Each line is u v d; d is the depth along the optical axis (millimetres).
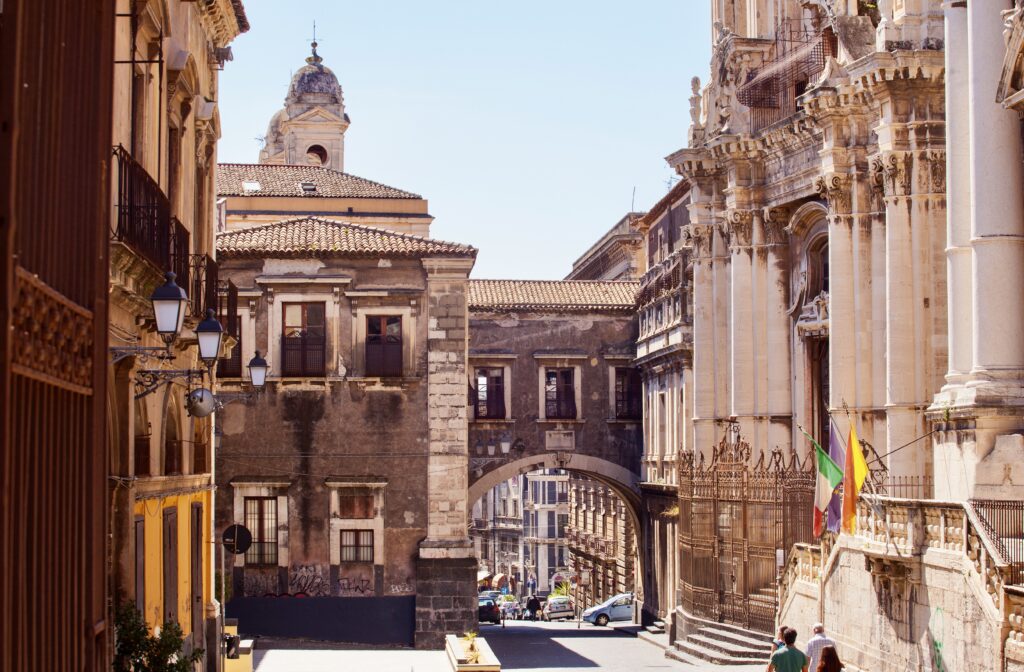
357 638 45625
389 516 46094
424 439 46375
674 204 55938
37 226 10953
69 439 12070
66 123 11977
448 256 46625
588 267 82000
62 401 11828
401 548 46000
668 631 47406
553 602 77500
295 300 46531
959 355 28547
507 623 68562
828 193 37219
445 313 46688
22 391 10461
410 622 45781
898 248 34469
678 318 50094
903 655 25250
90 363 12805
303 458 46219
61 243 11781
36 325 10852
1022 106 25562
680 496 43594
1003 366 27203
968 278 28547
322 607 45719
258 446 46281
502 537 115500
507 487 113688
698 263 45844
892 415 34375
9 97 9719
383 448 46312
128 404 18266
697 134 45500
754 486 39219
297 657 40312
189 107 24359
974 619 22062
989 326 27297
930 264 34281
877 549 26141
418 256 46625
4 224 9672
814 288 40875
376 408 46469
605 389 57281
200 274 23609
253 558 46000
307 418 46375
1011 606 20891
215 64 28281
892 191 34594
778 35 43188
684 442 49438
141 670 16969
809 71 41531
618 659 44406
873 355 36438
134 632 17047
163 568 21703
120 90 17750
